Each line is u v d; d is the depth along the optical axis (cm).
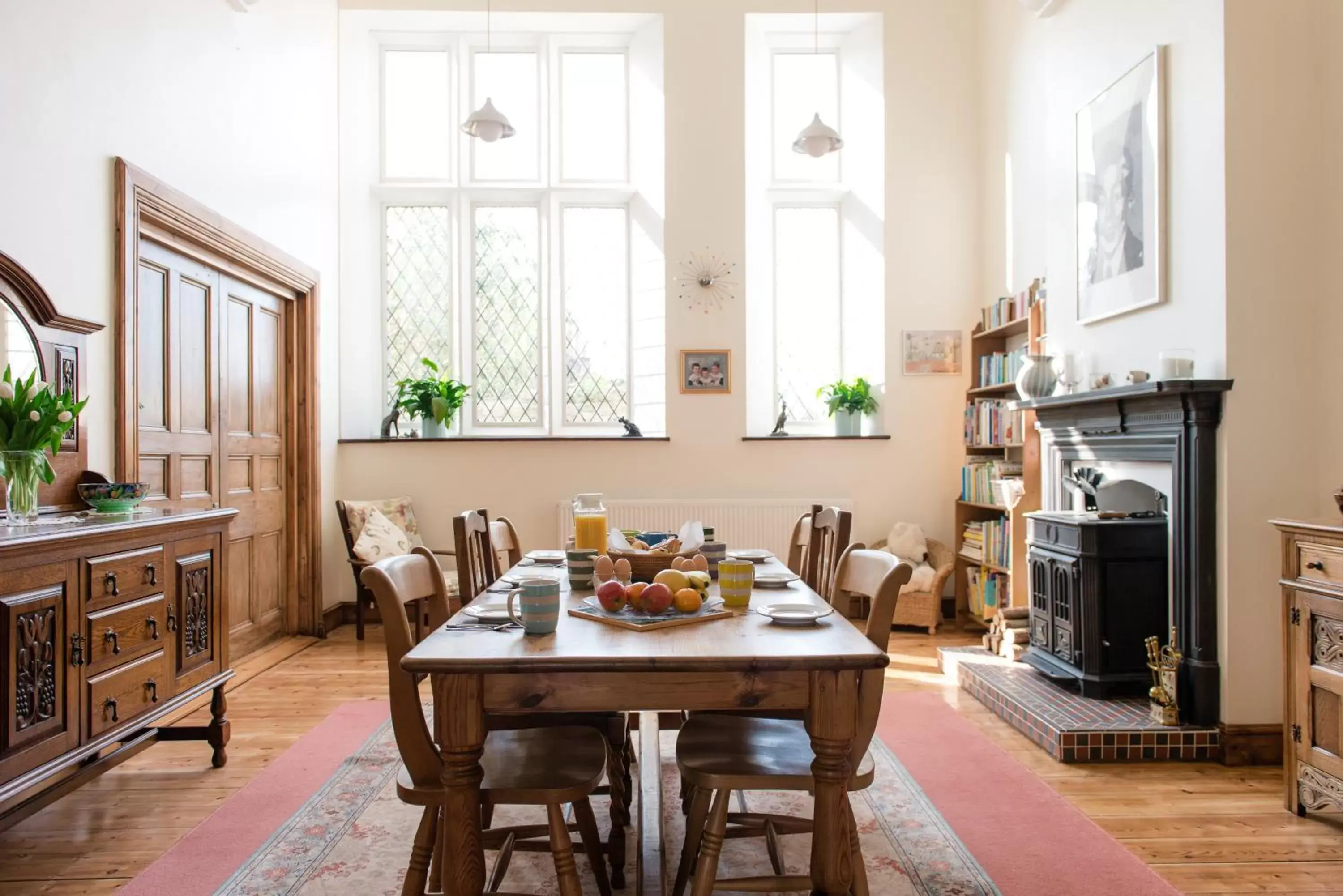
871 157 577
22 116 271
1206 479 296
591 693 153
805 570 297
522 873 218
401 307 603
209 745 319
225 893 206
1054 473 409
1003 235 524
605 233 605
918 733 326
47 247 282
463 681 150
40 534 209
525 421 603
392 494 552
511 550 327
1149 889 207
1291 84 291
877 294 569
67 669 220
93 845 236
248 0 410
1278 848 231
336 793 271
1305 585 244
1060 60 407
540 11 565
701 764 177
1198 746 297
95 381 307
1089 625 328
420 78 604
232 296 432
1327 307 289
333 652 471
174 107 359
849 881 155
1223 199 291
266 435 473
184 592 275
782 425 575
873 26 573
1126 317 352
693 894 170
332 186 545
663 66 564
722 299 558
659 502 545
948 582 554
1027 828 242
